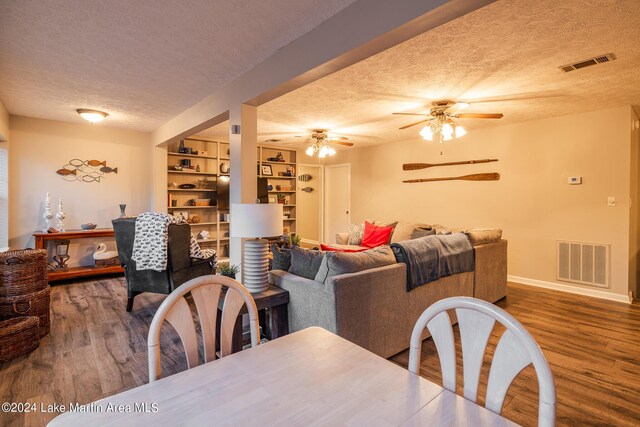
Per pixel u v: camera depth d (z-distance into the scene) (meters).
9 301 2.77
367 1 1.93
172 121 4.82
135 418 0.82
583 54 2.62
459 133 3.92
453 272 3.22
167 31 2.35
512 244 5.03
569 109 4.20
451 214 5.75
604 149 4.21
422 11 1.66
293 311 2.53
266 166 7.35
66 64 2.92
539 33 2.30
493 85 3.32
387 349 2.58
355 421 0.81
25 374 2.33
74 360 2.54
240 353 1.16
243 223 2.32
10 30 2.34
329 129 5.46
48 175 4.93
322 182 8.25
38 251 3.02
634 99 3.78
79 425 0.80
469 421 0.82
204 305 1.21
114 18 2.19
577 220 4.43
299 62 2.43
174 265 3.46
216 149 6.53
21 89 3.57
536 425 1.86
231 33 2.38
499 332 3.07
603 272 4.21
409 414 0.84
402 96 3.68
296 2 2.00
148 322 3.31
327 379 1.00
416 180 6.25
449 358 1.04
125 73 3.11
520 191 4.93
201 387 0.95
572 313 3.63
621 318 3.48
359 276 2.34
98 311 3.61
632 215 4.27
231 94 3.30
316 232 8.46
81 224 5.20
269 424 0.80
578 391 2.20
